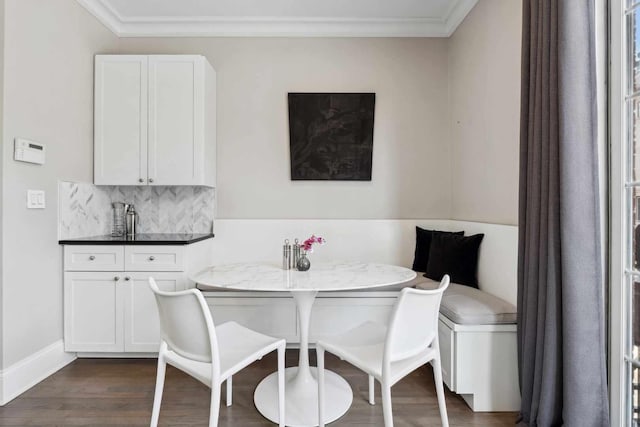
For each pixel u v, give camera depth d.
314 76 2.95
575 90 1.35
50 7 2.12
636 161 1.41
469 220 2.58
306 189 2.95
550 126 1.43
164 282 2.29
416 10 2.76
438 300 1.37
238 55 2.95
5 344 1.81
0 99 1.78
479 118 2.42
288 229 2.92
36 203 2.02
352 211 2.96
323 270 1.89
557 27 1.40
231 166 2.95
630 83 1.42
